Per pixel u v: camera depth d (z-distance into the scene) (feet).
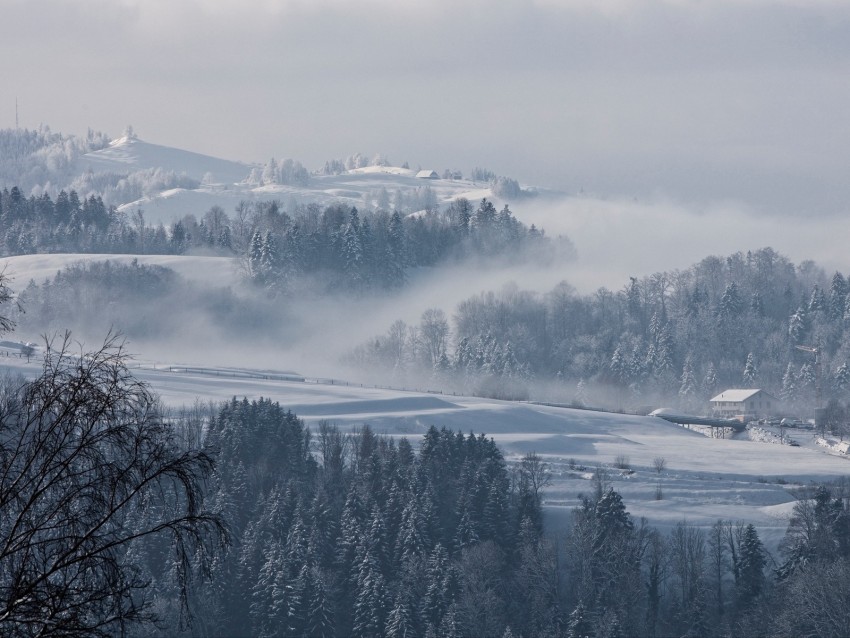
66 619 133.08
